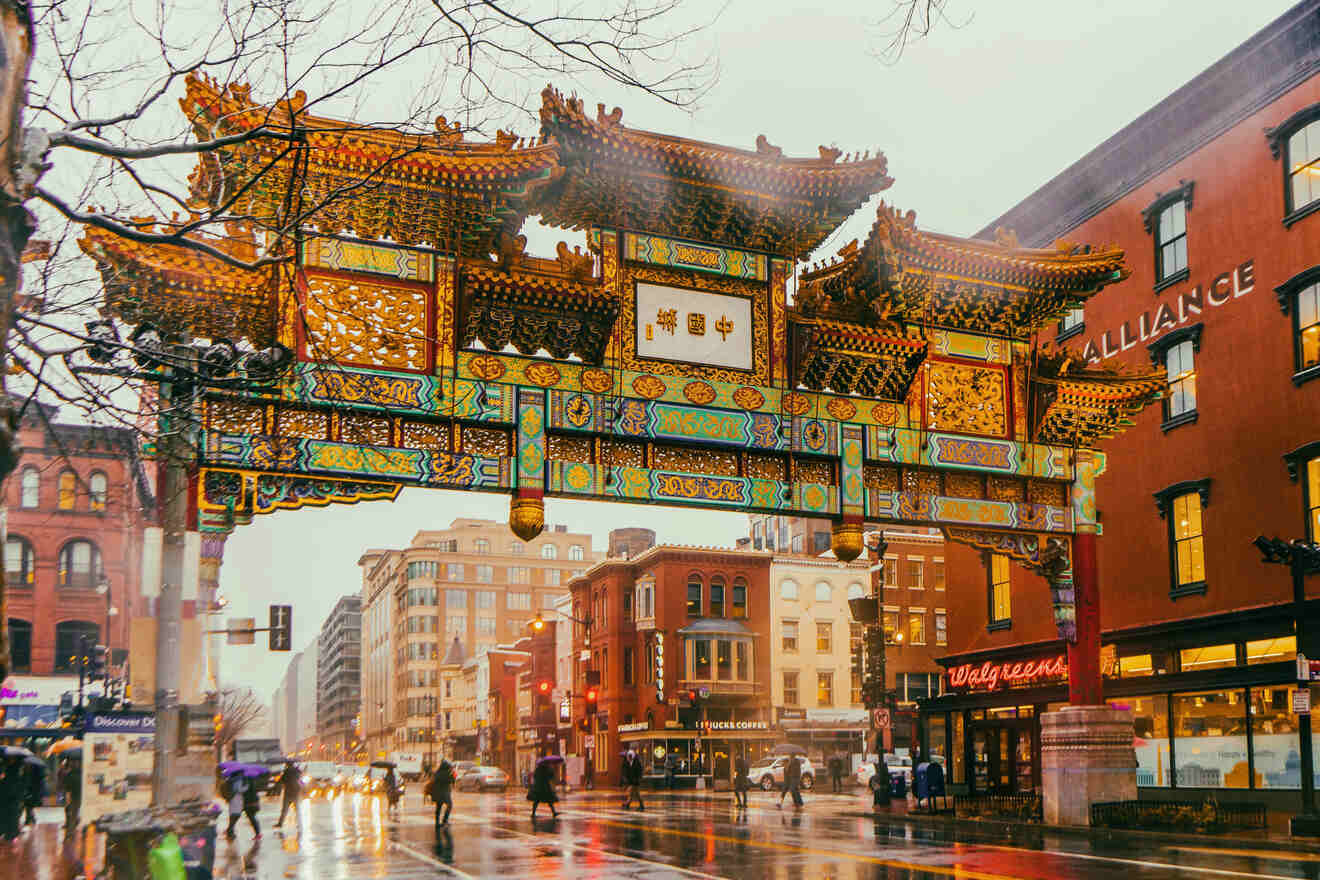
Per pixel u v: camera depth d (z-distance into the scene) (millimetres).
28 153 7930
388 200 23984
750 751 70250
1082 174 37875
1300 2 29516
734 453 26891
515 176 24203
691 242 27031
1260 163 31438
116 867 11391
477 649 152250
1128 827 27125
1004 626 40000
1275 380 30516
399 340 23984
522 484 24516
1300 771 27188
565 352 25453
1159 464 34344
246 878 19797
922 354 27969
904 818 34469
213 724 18266
